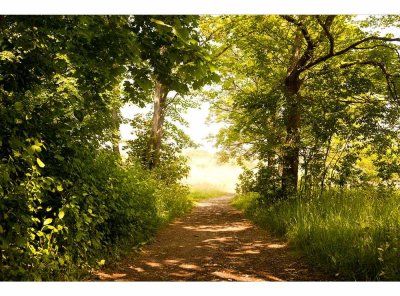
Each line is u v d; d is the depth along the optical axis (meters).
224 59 15.64
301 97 10.97
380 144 9.83
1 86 4.78
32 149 4.13
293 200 10.42
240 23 12.79
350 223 6.41
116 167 7.50
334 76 10.50
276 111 11.14
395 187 9.87
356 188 10.00
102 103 6.82
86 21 5.15
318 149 10.29
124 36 5.28
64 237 4.80
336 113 9.83
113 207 6.44
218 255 6.91
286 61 13.27
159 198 11.94
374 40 12.06
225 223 11.53
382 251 4.61
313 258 5.76
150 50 5.74
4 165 3.90
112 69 6.00
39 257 4.36
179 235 9.29
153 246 7.76
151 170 15.73
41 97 5.70
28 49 5.37
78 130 5.70
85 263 5.19
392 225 5.68
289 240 7.52
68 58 6.64
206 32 14.73
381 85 11.99
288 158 11.48
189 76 5.72
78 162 5.36
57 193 5.16
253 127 11.98
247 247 7.57
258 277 5.29
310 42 11.84
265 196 11.49
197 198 25.48
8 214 4.03
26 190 4.26
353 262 4.91
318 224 7.00
